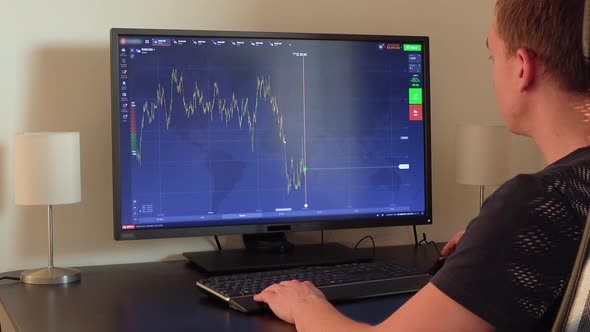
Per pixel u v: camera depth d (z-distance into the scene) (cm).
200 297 150
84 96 186
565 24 89
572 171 87
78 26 185
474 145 201
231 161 182
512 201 87
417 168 197
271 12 202
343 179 191
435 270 164
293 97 186
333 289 145
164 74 177
